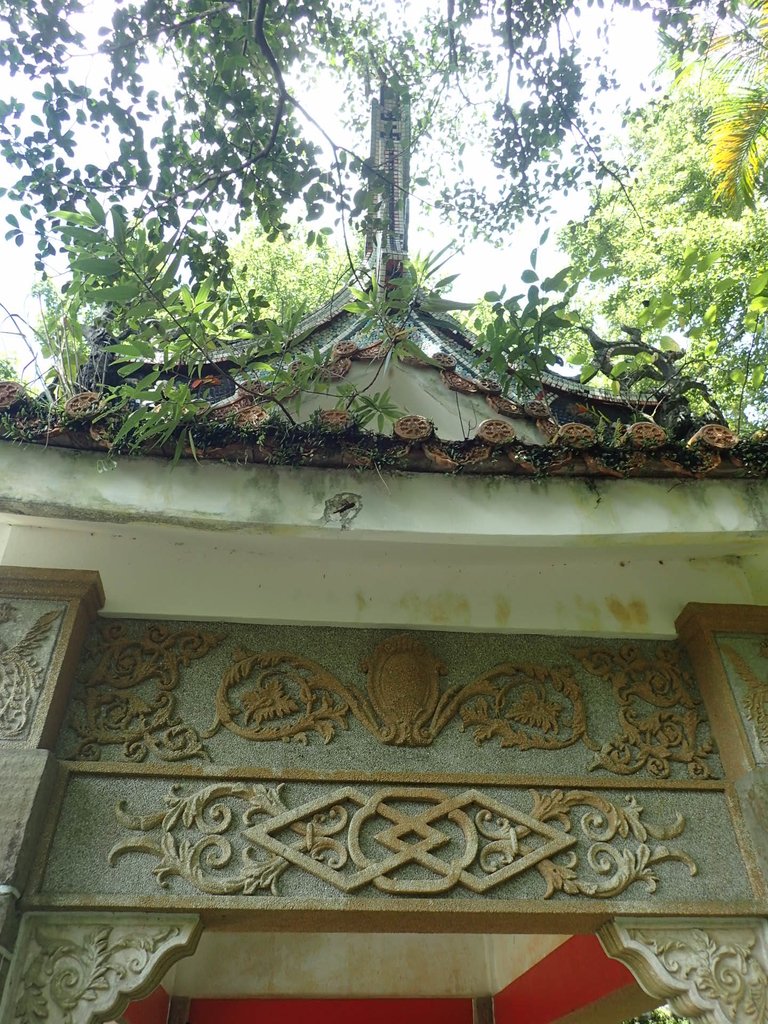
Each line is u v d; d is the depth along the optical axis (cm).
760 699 321
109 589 323
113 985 238
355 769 295
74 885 253
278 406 316
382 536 285
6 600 305
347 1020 591
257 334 319
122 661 311
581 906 271
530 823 289
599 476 301
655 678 341
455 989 610
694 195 883
